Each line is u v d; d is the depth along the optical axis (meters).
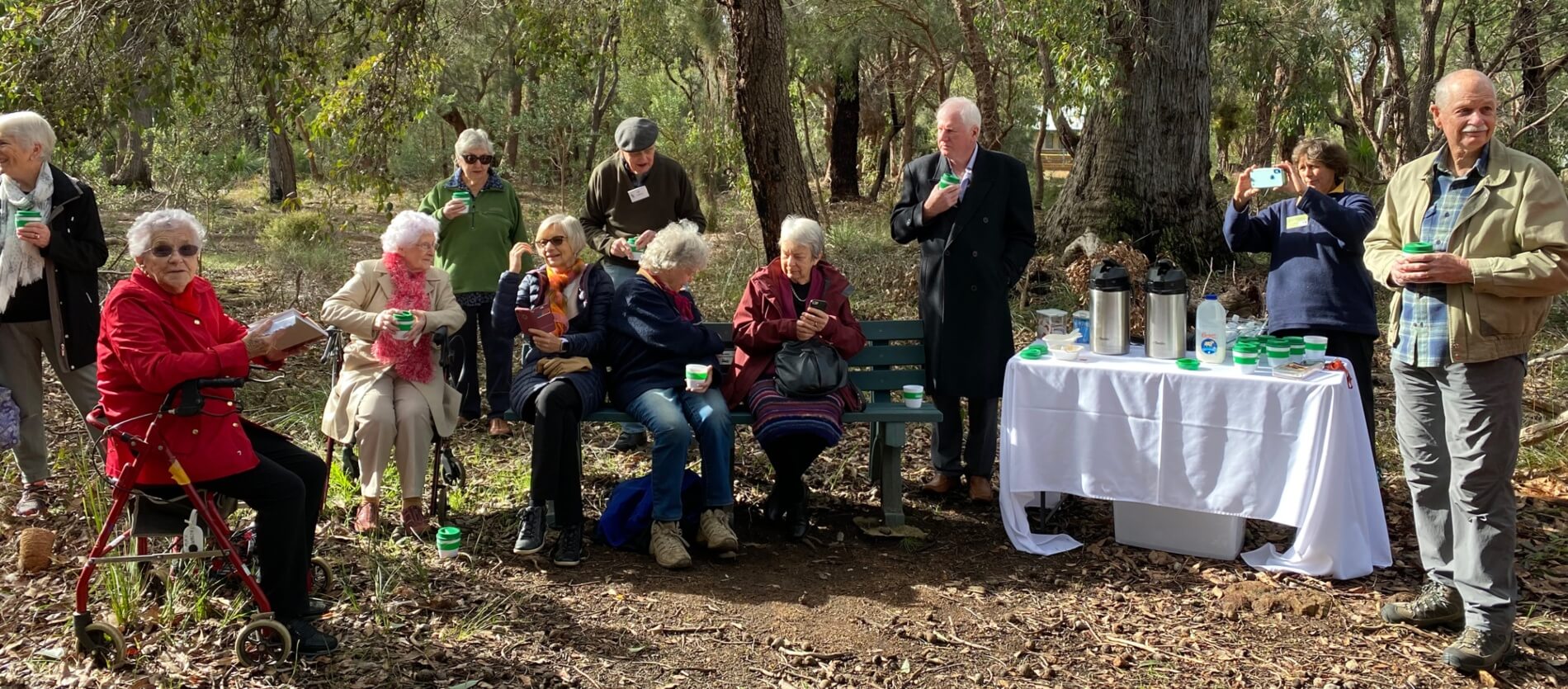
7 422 4.14
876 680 3.42
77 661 3.28
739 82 6.97
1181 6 10.20
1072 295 8.95
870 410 4.64
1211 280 9.87
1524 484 5.12
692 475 4.62
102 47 7.48
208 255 11.80
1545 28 16.03
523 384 4.34
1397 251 3.62
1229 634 3.73
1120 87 9.84
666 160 5.65
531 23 9.72
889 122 22.25
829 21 15.95
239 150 16.11
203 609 3.54
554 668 3.39
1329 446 4.02
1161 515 4.43
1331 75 16.66
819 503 5.01
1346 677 3.42
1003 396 4.54
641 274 4.57
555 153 17.78
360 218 15.52
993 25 10.61
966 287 4.80
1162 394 4.25
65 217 4.24
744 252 11.11
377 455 4.26
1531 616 3.79
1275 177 4.54
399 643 3.48
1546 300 3.32
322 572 3.89
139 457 3.16
